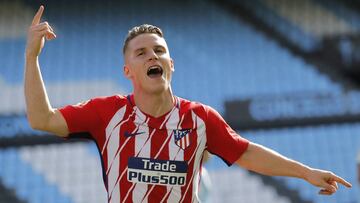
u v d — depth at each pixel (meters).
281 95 33.84
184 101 8.05
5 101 32.56
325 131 33.12
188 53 38.16
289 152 32.28
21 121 31.17
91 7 41.03
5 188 28.84
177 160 7.72
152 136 7.74
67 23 39.56
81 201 28.78
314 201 29.52
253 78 36.47
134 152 7.69
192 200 7.84
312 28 40.88
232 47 39.09
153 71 7.82
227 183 29.72
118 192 7.69
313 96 33.91
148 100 7.78
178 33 39.88
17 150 30.44
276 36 40.28
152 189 7.65
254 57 38.31
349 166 31.86
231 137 8.08
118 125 7.77
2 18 39.44
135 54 7.83
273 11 42.12
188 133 7.83
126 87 35.00
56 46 37.59
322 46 38.69
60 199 28.70
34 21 7.65
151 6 41.72
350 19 41.91
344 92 34.06
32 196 28.72
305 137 32.84
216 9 42.00
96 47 37.84
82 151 30.64
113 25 39.78
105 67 36.38
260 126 33.19
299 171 8.07
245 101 33.59
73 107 7.80
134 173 7.65
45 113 7.50
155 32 7.98
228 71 36.94
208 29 40.41
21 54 36.59
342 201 29.73
